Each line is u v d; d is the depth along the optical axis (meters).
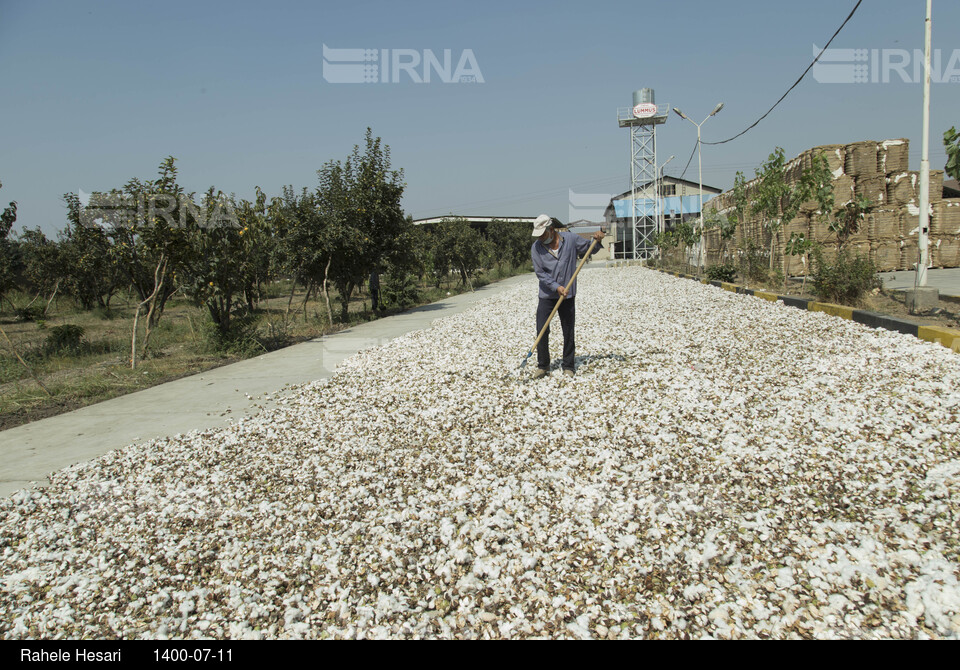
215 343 11.91
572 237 7.12
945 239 20.44
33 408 8.13
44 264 24.30
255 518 3.97
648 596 2.84
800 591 2.77
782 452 4.25
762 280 16.70
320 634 2.77
